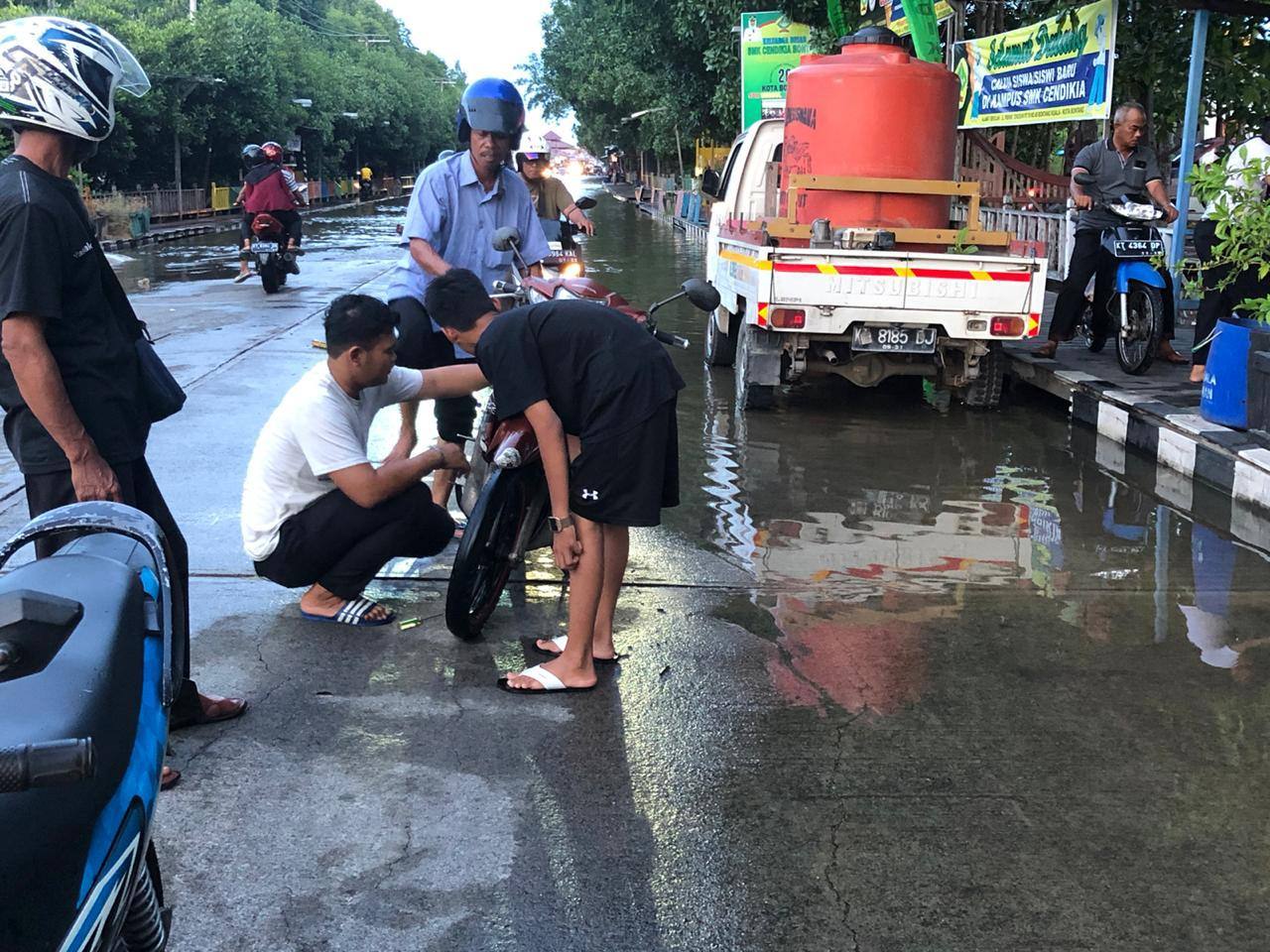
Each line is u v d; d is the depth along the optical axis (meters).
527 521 4.48
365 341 4.19
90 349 3.12
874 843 3.03
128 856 1.67
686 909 2.75
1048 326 10.92
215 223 33.53
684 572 5.09
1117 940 2.64
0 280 2.88
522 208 5.75
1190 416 6.99
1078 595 4.81
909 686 3.97
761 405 8.45
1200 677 4.02
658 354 3.87
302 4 76.50
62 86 2.91
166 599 2.05
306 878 2.88
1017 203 14.40
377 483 4.31
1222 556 5.28
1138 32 11.63
